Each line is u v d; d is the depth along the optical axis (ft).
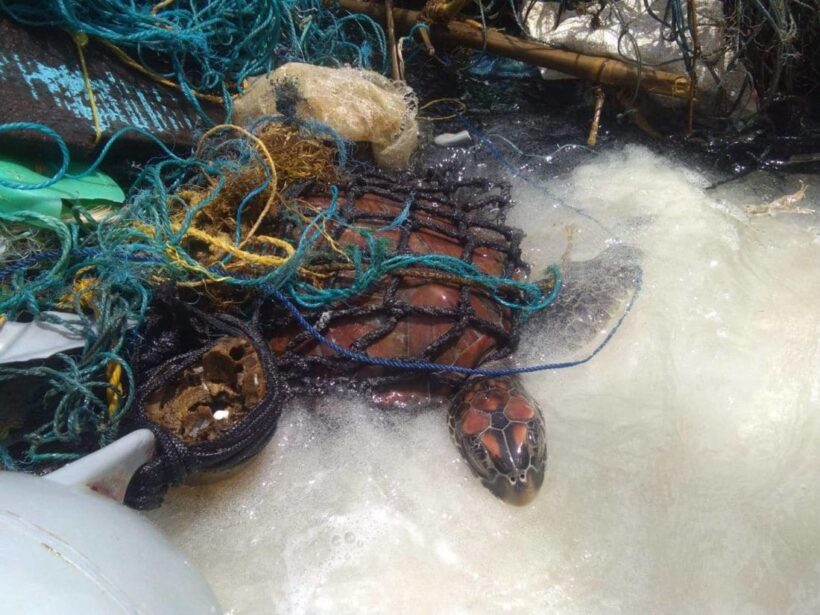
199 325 2.11
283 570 1.99
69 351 1.98
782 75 3.02
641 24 2.98
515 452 2.04
